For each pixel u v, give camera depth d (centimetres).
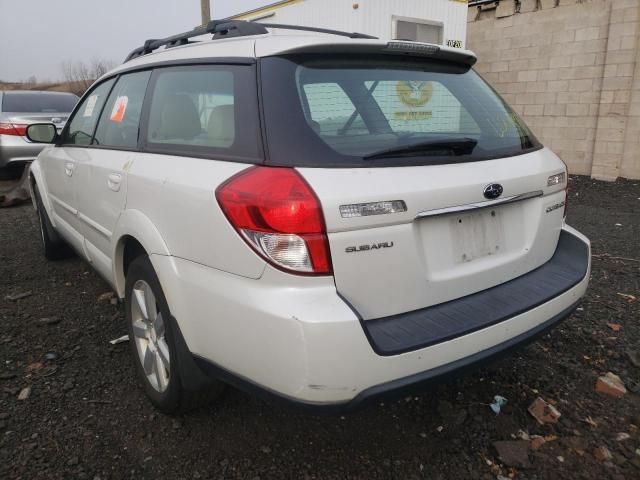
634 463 236
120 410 274
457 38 1005
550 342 340
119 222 281
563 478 229
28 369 312
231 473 232
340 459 240
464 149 235
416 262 210
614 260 500
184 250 228
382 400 196
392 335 200
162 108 281
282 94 216
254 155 210
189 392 247
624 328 357
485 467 236
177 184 233
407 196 203
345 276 194
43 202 472
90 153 349
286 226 189
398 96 245
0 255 533
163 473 231
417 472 233
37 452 242
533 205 258
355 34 301
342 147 208
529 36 1003
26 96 1016
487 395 287
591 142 949
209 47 265
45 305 405
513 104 1051
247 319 198
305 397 190
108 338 351
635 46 862
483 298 233
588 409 275
